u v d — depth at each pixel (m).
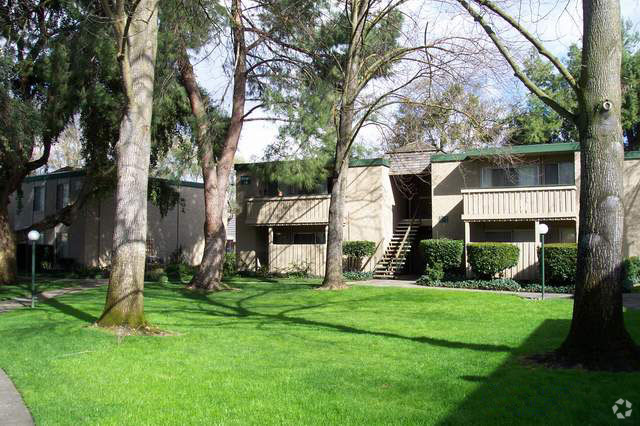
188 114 22.44
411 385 6.64
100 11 17.97
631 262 20.78
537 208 22.31
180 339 9.96
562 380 6.75
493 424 5.25
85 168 26.44
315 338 10.06
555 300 16.14
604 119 7.79
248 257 29.38
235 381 6.94
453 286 21.64
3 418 5.64
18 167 23.67
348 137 19.53
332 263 20.03
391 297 17.11
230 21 18.34
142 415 5.63
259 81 21.53
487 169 24.27
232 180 31.33
